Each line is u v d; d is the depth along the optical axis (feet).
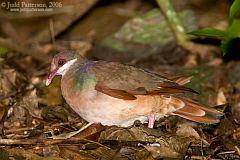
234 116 41.27
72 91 34.86
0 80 43.68
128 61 56.24
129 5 69.36
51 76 36.24
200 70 51.42
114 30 64.34
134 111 34.55
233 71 51.16
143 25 60.54
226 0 65.77
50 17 64.23
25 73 50.03
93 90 34.14
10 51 56.24
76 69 35.55
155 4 67.72
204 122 35.55
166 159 33.99
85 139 34.76
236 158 35.04
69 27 63.77
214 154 35.01
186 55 56.44
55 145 34.55
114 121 34.86
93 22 65.21
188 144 34.50
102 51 58.49
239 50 54.08
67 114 39.52
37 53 54.03
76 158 33.65
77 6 58.18
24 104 40.32
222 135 37.45
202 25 63.46
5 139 34.19
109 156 33.76
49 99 41.98
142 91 34.19
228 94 47.03
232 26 37.68
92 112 34.50
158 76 35.42
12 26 64.03
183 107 35.42
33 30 64.39
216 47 56.44
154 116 35.50
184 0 67.51
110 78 34.19
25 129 37.55
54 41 56.85
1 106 39.86
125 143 34.42
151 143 34.40
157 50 57.82
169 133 36.06
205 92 46.37
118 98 33.88
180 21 56.18
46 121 38.78
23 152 33.73
